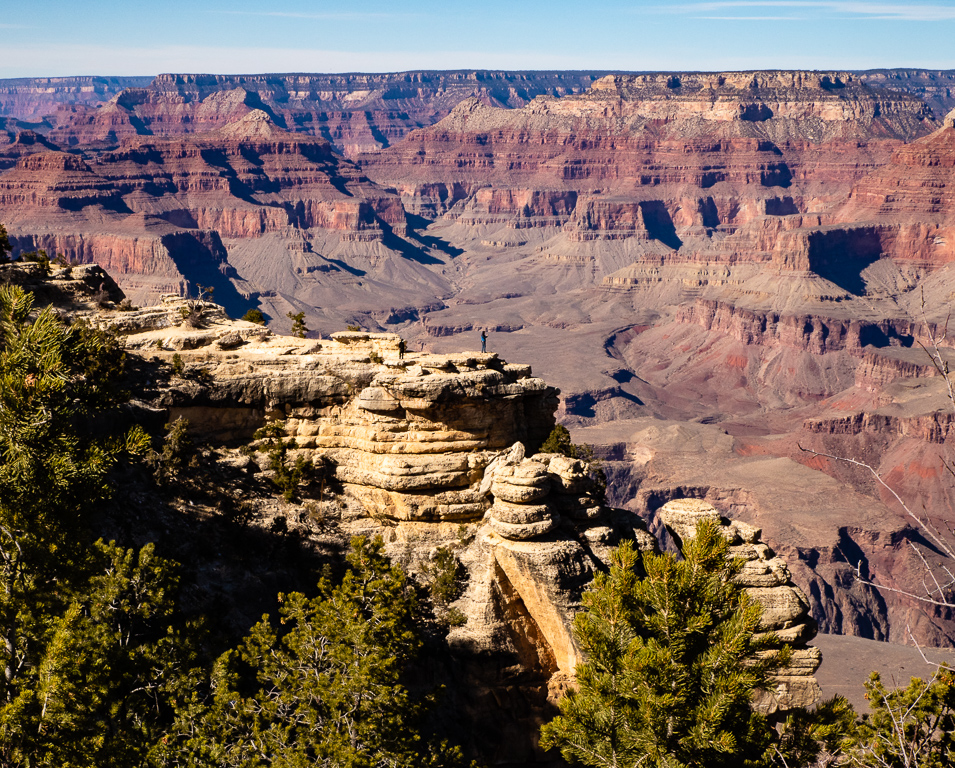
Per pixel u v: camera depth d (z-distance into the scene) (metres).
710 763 31.58
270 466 53.84
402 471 52.34
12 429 29.73
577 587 47.50
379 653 35.88
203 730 32.12
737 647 30.61
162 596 34.69
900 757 30.42
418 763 35.66
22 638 30.92
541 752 48.06
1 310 31.06
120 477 48.00
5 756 28.55
